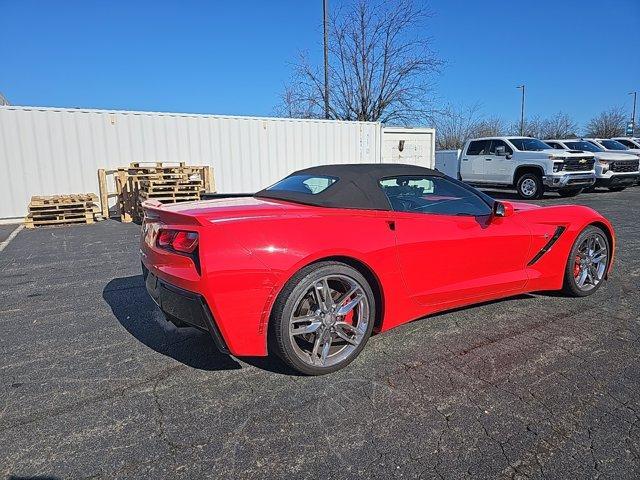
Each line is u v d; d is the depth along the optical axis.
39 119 9.61
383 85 24.95
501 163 14.55
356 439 2.12
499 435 2.14
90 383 2.67
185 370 2.82
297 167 12.72
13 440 2.13
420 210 3.26
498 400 2.43
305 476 1.88
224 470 1.92
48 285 4.75
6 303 4.16
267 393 2.54
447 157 21.28
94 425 2.24
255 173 12.08
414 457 1.99
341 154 13.45
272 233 2.57
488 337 3.25
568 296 4.12
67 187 9.99
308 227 2.68
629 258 5.61
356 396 2.49
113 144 10.33
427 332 3.35
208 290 2.42
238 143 11.76
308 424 2.24
